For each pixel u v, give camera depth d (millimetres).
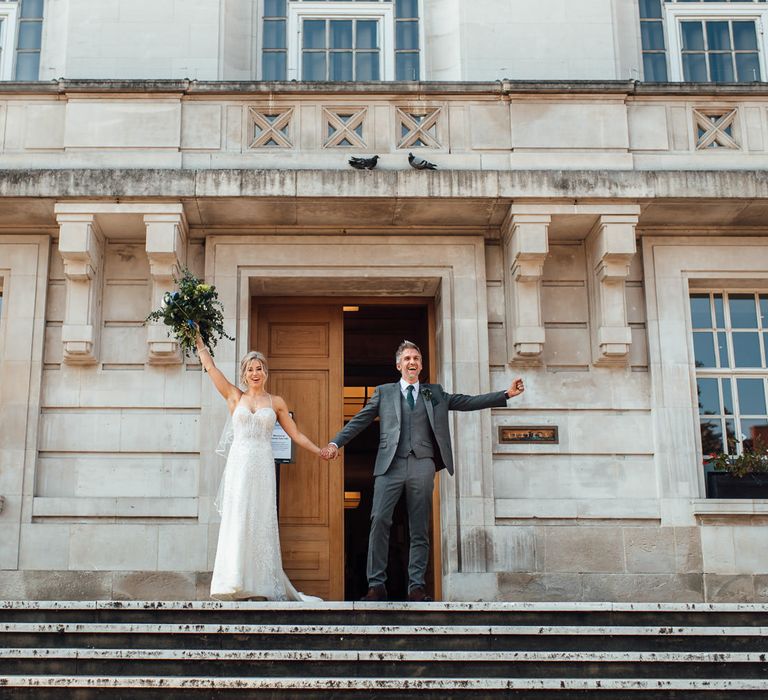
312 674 7102
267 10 12305
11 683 6828
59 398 10852
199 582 10430
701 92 11156
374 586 8250
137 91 10914
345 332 14406
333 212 10938
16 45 11992
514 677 7125
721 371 11492
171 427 10836
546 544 10695
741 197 10703
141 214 10570
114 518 10570
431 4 12273
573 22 11758
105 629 7391
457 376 11078
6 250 11109
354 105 11125
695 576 10602
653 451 11008
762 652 7309
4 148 10852
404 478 8383
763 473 10945
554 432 11023
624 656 7184
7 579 10359
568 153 10969
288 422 8852
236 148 10953
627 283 11359
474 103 11141
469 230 11414
